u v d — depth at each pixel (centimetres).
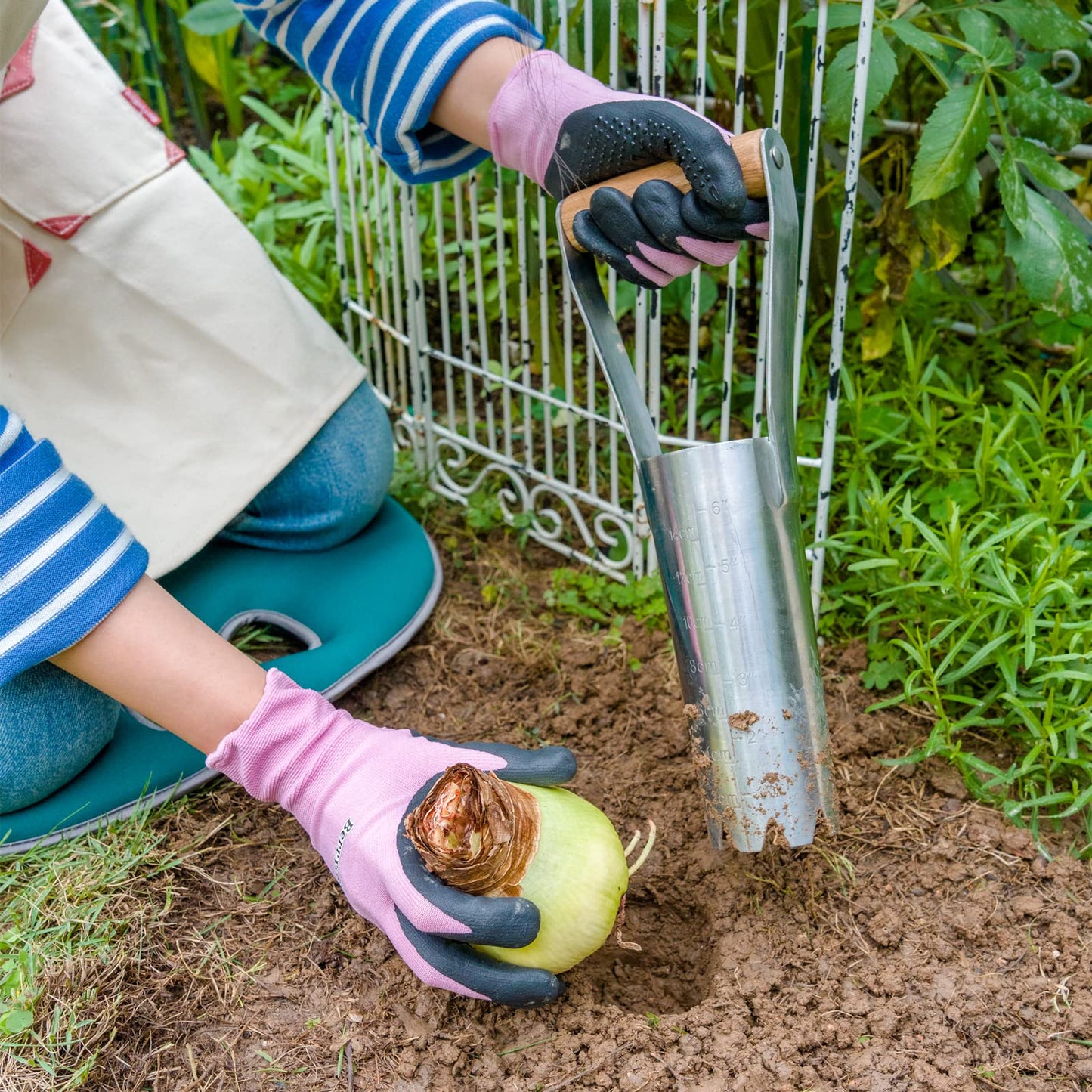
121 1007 123
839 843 138
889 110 193
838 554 170
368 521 181
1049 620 143
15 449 110
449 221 222
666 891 136
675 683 163
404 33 125
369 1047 120
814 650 119
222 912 134
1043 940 127
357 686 168
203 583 173
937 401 189
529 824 114
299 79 319
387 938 129
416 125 129
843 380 168
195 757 148
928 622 153
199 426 160
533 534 193
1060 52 174
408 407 215
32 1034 120
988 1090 113
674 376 217
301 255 223
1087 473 160
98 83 150
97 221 148
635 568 178
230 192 235
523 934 107
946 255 158
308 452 169
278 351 163
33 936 129
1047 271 153
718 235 107
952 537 140
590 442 173
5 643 109
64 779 142
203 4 219
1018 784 144
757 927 129
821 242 190
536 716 162
